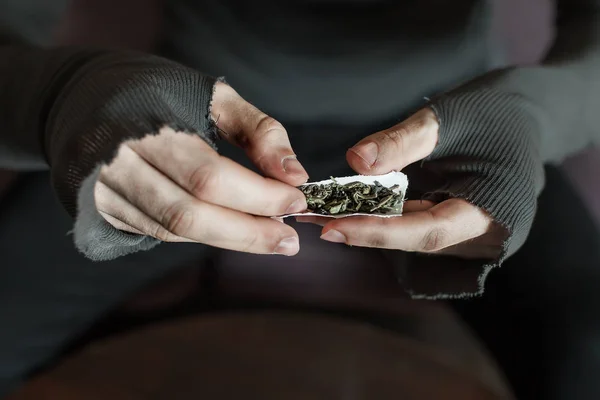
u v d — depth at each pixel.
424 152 0.50
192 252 0.77
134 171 0.43
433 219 0.47
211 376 0.61
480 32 0.73
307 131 0.73
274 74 0.71
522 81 0.55
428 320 0.90
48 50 0.54
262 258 0.94
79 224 0.42
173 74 0.46
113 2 1.03
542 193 0.70
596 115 0.60
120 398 0.59
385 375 0.62
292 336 0.65
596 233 0.67
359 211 0.51
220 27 0.71
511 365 0.68
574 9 0.70
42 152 0.50
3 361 0.67
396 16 0.71
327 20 0.70
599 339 0.62
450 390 0.61
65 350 0.70
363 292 0.93
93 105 0.42
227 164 0.43
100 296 0.71
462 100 0.51
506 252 0.48
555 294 0.64
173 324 0.65
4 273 0.68
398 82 0.72
